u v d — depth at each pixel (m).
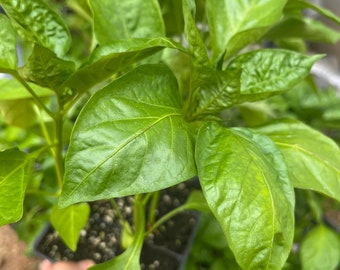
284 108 0.37
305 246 0.27
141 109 0.14
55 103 0.25
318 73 0.48
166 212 0.29
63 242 0.26
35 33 0.16
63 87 0.16
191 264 0.27
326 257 0.27
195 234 0.27
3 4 0.16
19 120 0.22
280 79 0.17
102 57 0.14
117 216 0.28
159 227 0.28
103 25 0.17
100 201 0.29
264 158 0.14
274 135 0.18
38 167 0.30
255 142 0.15
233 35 0.19
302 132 0.18
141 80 0.14
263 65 0.17
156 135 0.13
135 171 0.13
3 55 0.15
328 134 0.40
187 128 0.15
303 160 0.17
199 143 0.14
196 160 0.13
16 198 0.14
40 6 0.16
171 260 0.25
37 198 0.29
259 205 0.12
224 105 0.16
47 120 0.24
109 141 0.13
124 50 0.14
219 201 0.13
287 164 0.16
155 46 0.14
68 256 0.25
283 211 0.13
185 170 0.13
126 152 0.13
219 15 0.19
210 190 0.13
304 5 0.20
